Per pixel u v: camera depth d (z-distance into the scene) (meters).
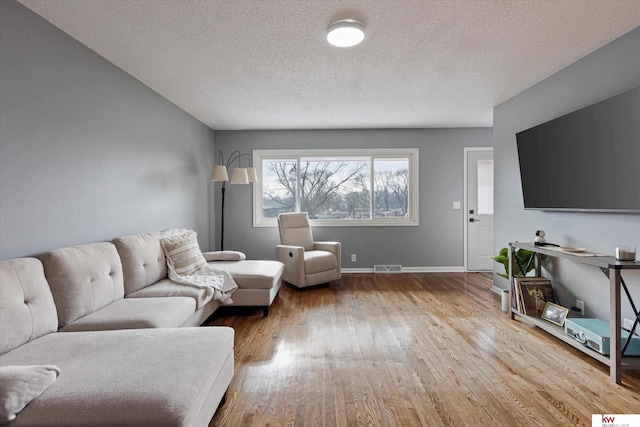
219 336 1.67
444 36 2.31
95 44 2.39
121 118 2.84
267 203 5.32
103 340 1.57
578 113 2.53
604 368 2.14
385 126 5.02
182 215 4.06
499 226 3.88
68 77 2.24
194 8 1.96
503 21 2.13
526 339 2.61
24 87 1.91
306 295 3.96
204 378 1.29
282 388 1.92
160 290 2.54
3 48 1.78
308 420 1.63
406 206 5.30
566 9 2.00
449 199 5.19
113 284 2.25
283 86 3.28
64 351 1.44
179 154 3.98
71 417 1.06
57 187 2.15
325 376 2.05
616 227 2.34
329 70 2.90
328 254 4.42
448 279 4.73
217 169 4.44
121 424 1.06
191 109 4.06
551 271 3.07
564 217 2.87
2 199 1.78
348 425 1.59
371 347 2.48
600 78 2.51
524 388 1.91
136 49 2.48
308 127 5.04
